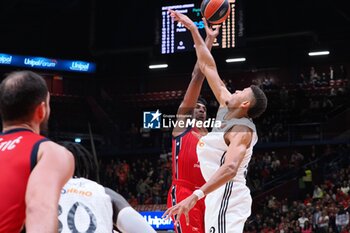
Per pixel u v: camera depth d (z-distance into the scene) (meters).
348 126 22.38
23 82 2.48
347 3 26.52
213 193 4.21
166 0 23.34
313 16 27.34
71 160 2.42
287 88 25.81
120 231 3.04
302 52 27.12
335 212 16.25
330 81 25.44
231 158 3.90
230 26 22.52
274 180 19.86
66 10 29.66
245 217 4.17
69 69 28.36
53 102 26.70
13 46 29.33
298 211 17.58
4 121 2.55
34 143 2.42
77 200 2.90
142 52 29.08
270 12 27.70
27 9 29.42
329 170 20.06
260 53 27.47
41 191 2.21
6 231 2.29
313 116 22.89
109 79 29.09
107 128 26.25
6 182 2.33
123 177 21.17
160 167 21.17
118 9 29.69
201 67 4.65
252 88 4.26
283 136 22.80
